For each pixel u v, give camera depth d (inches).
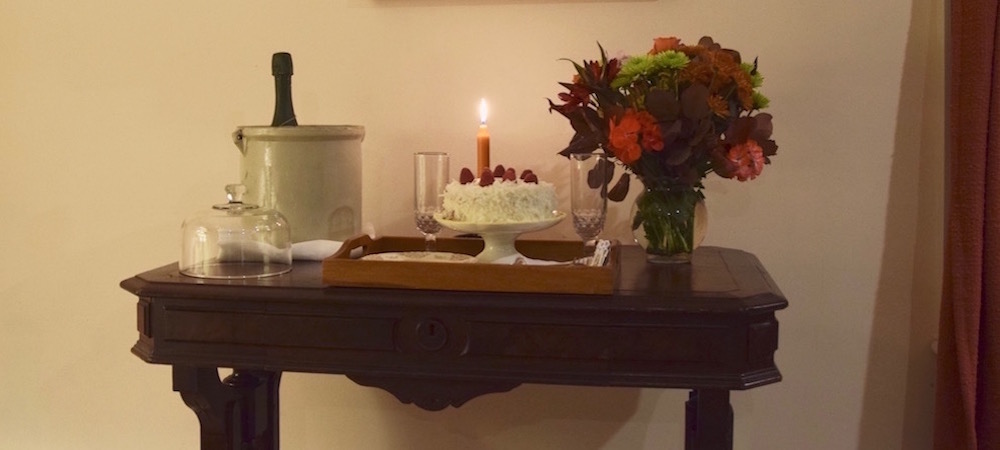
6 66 71.7
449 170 63.5
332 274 49.8
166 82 69.8
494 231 51.1
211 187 70.2
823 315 64.8
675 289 48.2
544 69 65.2
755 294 47.0
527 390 68.7
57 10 70.7
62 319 73.6
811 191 63.9
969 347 56.9
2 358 74.7
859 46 62.5
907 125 62.6
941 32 61.7
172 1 69.1
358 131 60.6
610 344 47.3
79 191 72.1
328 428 71.4
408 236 64.9
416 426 70.4
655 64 51.6
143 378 73.2
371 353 49.5
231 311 50.5
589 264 50.3
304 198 58.3
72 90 71.1
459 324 48.5
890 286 63.9
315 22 67.4
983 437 57.9
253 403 61.7
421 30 66.3
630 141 50.1
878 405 65.0
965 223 56.8
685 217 55.1
